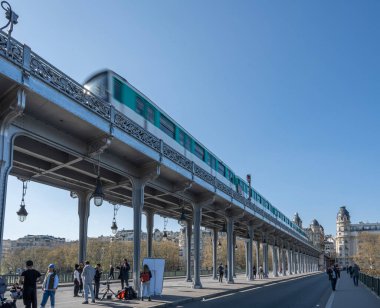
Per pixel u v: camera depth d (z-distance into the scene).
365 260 146.12
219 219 42.22
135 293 21.14
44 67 14.24
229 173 41.53
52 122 16.11
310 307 19.12
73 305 17.69
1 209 13.05
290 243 87.88
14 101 13.25
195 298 22.67
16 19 13.08
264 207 58.12
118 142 18.88
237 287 32.94
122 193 28.08
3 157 13.42
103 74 21.70
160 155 22.42
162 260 24.20
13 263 155.38
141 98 24.11
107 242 136.75
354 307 19.36
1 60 12.49
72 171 22.64
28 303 12.66
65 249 151.50
